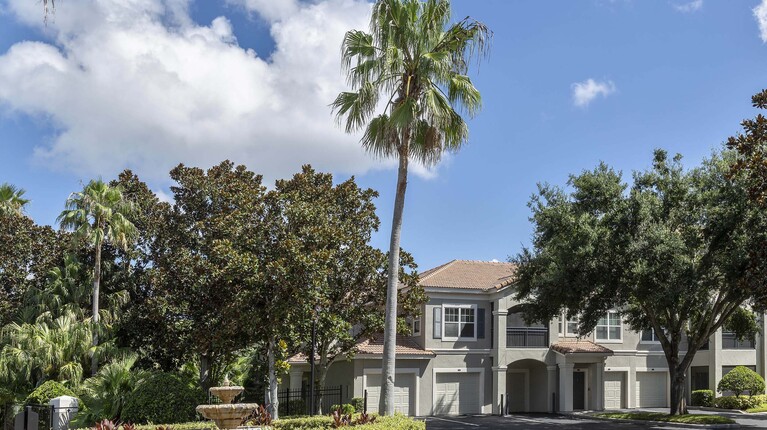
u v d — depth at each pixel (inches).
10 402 1076.5
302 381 1462.8
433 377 1395.2
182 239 1250.0
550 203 1129.4
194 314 1102.4
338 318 1011.3
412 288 1147.3
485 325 1450.5
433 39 797.9
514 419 1310.3
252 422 732.7
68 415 749.3
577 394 1515.7
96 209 1222.3
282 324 908.0
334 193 1167.6
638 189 1083.3
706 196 1012.5
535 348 1453.0
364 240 1119.6
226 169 1301.7
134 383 1001.5
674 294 974.4
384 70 777.6
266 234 971.3
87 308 1300.4
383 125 813.9
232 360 1232.2
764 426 1133.1
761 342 1603.1
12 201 1395.2
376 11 790.5
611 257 1029.8
